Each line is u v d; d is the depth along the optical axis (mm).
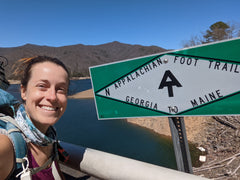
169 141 4527
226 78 637
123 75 835
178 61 711
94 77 913
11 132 487
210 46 653
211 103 666
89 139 5332
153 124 5777
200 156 2967
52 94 537
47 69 538
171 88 731
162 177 658
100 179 836
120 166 762
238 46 610
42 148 595
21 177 495
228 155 2760
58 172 681
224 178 2186
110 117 888
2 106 559
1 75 583
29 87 540
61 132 6207
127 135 5324
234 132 3346
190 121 4582
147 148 4234
